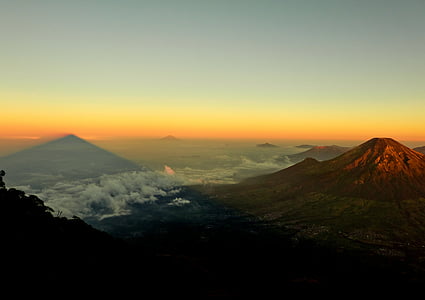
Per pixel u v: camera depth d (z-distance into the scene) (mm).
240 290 64188
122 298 38625
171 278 56656
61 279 36500
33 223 52125
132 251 68500
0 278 31438
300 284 83562
